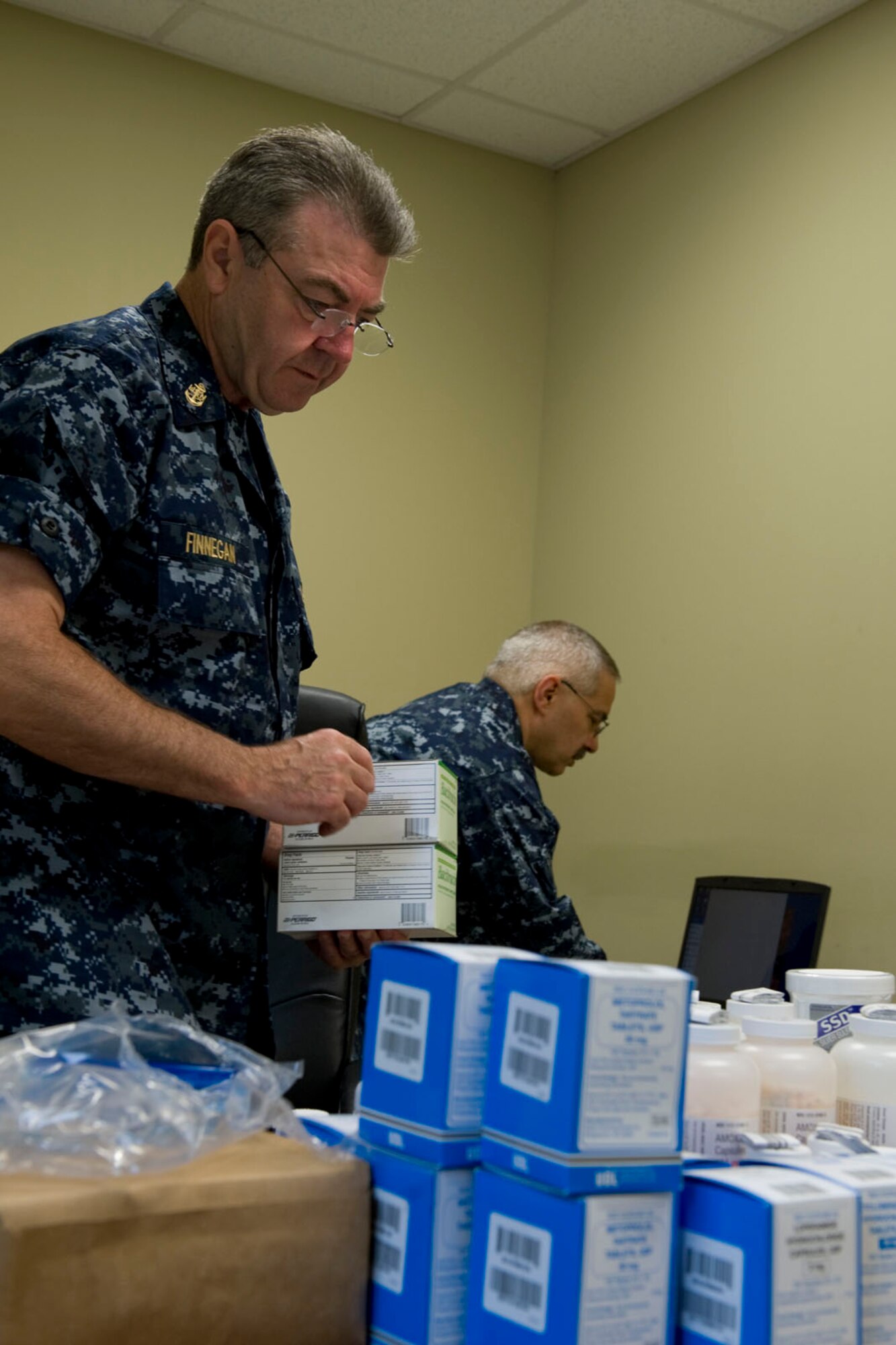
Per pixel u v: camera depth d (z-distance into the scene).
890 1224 0.72
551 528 3.59
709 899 2.71
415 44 3.09
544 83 3.23
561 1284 0.65
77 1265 0.62
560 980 0.67
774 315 2.97
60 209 3.02
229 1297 0.66
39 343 1.22
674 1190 0.68
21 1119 0.68
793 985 1.25
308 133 1.35
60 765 1.19
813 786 2.75
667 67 3.13
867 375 2.73
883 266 2.72
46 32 3.03
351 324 1.35
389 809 1.23
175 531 1.24
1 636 1.06
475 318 3.58
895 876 2.55
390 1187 0.72
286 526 1.42
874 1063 1.02
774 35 2.97
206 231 1.33
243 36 3.09
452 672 3.47
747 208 3.08
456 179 3.56
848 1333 0.68
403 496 3.43
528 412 3.66
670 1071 0.69
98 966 1.16
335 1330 0.70
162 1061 0.78
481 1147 0.71
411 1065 0.73
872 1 2.81
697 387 3.17
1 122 2.97
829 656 2.75
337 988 2.11
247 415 1.39
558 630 2.45
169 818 1.23
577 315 3.59
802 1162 0.77
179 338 1.32
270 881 1.35
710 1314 0.68
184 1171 0.68
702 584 3.09
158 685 1.24
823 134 2.90
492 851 2.22
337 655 3.30
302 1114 0.88
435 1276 0.69
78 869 1.18
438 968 0.73
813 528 2.82
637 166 3.43
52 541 1.10
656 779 3.14
